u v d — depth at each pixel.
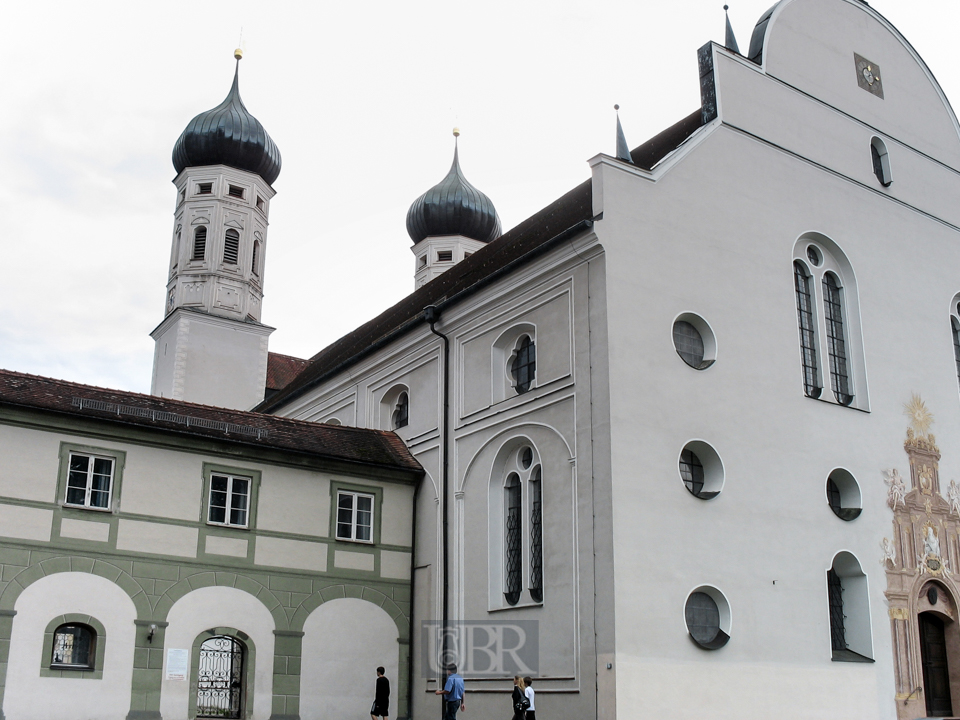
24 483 25.28
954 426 32.19
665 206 26.91
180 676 26.31
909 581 28.86
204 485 28.00
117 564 26.06
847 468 28.48
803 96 31.64
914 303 32.59
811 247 30.78
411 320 32.66
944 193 35.19
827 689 25.92
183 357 52.59
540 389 27.03
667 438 25.06
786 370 28.12
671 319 26.09
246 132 55.91
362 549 30.39
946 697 29.11
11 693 23.92
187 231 55.19
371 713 28.08
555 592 25.22
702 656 24.05
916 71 35.97
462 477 29.97
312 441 30.73
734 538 25.45
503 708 26.50
